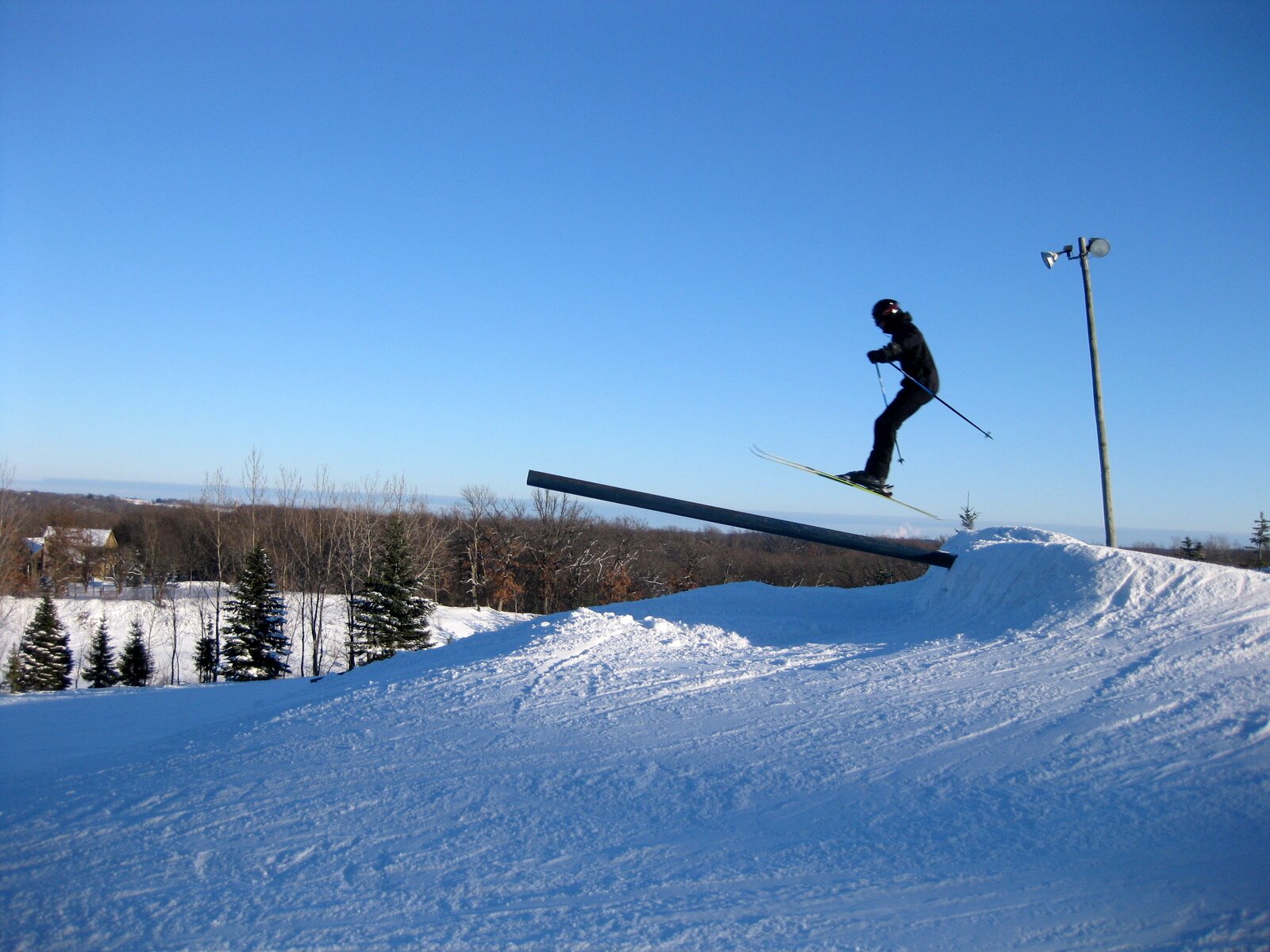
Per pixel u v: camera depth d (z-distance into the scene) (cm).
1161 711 635
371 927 427
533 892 455
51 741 929
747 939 402
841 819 521
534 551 5181
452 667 873
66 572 5319
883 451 970
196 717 1055
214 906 453
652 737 661
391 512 4625
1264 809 494
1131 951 380
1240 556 2555
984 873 452
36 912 453
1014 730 627
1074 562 897
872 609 1105
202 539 5162
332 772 633
